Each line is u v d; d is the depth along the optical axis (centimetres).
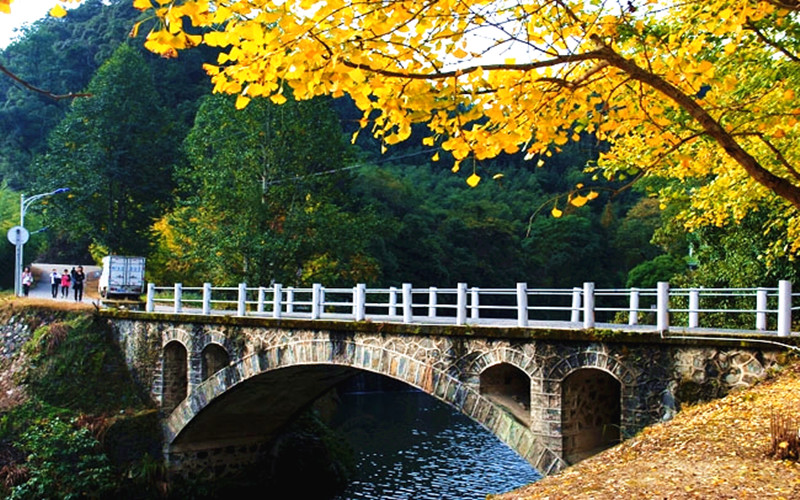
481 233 6706
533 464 1520
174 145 4909
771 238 2183
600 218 7631
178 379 2600
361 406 4312
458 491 2514
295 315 2339
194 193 3875
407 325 1762
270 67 604
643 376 1398
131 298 3456
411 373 1759
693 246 2983
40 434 2364
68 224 4606
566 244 6900
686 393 1341
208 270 3681
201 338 2411
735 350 1302
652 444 1092
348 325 1908
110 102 4562
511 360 1577
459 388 1664
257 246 3288
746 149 1158
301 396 2506
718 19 800
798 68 984
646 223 7331
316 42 593
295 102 3478
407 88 645
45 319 2852
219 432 2588
